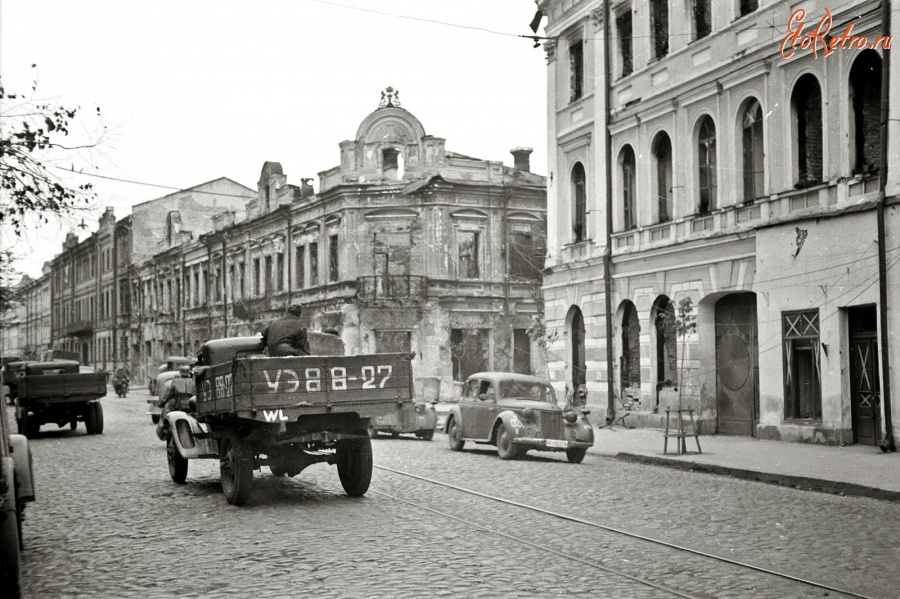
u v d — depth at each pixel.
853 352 18.95
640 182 26.41
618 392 27.39
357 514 11.63
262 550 9.38
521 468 17.17
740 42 22.30
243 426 12.84
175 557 9.17
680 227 24.45
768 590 7.62
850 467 15.66
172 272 68.88
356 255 43.97
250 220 54.78
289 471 14.08
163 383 31.61
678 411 18.73
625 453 19.31
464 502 12.65
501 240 44.50
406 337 43.53
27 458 8.70
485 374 20.62
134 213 75.94
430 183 43.12
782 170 20.77
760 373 21.12
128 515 11.94
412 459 18.91
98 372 26.89
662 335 25.77
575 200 30.31
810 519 11.23
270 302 52.25
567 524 10.82
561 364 30.41
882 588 7.72
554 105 31.00
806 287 19.77
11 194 13.25
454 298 43.34
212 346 14.75
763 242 20.97
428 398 42.81
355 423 12.98
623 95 27.31
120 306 80.81
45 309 110.00
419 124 44.25
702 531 10.38
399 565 8.53
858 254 18.42
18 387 26.30
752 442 20.69
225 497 13.41
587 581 7.89
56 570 8.70
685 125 24.34
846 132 18.94
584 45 29.33
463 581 7.88
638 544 9.58
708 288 23.33
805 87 20.41
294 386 12.19
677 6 24.72
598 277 28.20
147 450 21.64
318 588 7.68
